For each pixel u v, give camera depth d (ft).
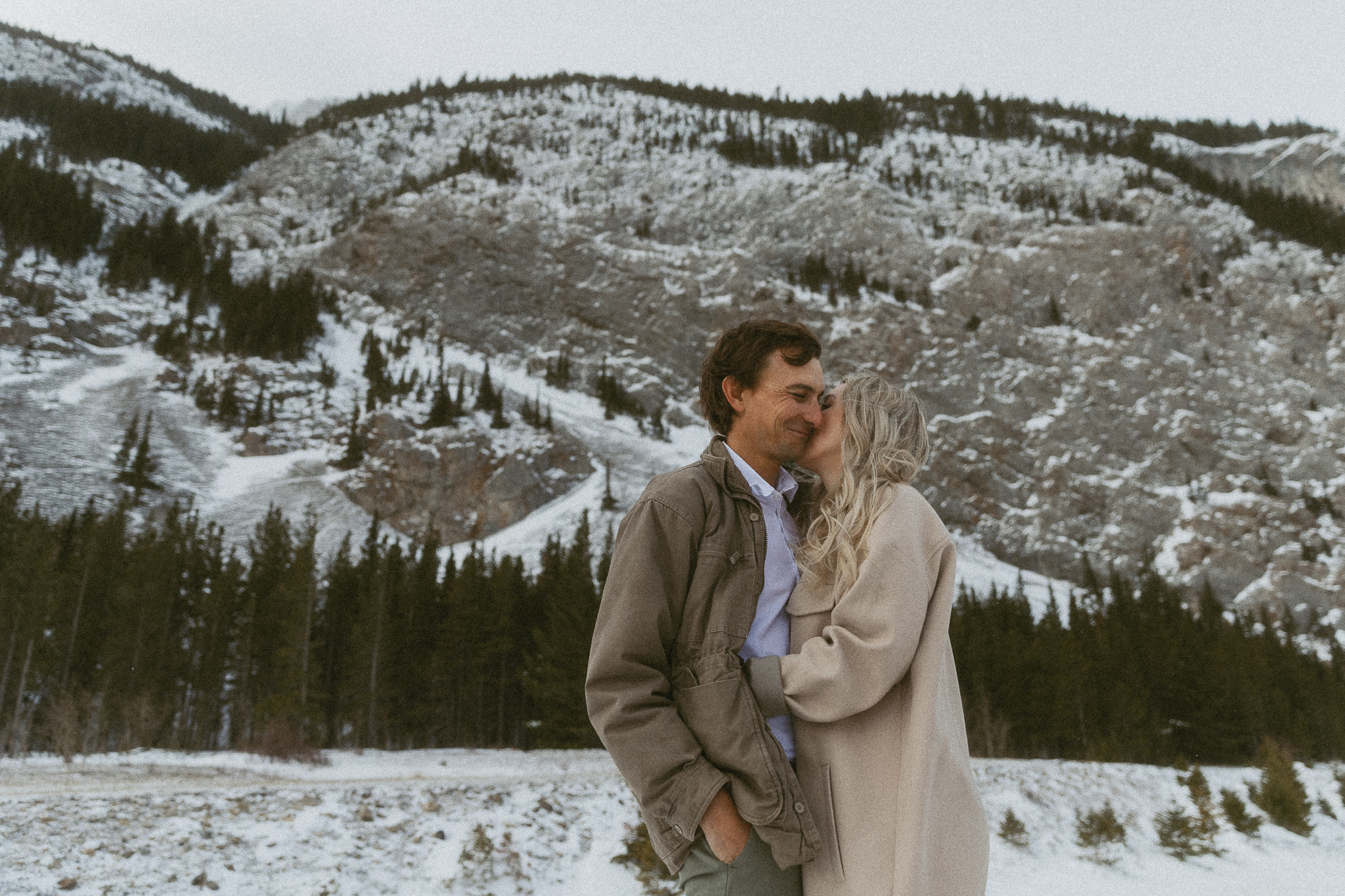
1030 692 126.72
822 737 5.41
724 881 5.08
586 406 348.38
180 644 117.70
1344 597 274.77
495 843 33.19
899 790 5.15
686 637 5.49
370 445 253.85
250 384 285.23
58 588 107.65
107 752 88.79
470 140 561.43
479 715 121.49
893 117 601.62
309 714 98.63
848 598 5.28
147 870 26.61
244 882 27.09
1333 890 40.14
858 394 6.17
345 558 152.46
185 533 182.50
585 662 110.63
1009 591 257.34
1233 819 53.62
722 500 5.87
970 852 5.34
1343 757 143.23
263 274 402.31
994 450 320.09
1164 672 144.25
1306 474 319.06
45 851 27.02
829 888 5.12
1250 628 232.53
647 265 406.21
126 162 526.98
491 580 142.20
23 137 498.69
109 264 355.77
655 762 5.02
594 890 31.32
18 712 92.32
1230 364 359.25
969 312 375.86
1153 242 395.34
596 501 249.96
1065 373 345.51
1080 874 42.01
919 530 5.66
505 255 412.77
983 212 426.92
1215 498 309.01
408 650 125.18
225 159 583.17
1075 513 304.91
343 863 29.84
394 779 64.03
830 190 439.63
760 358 6.19
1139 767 79.10
